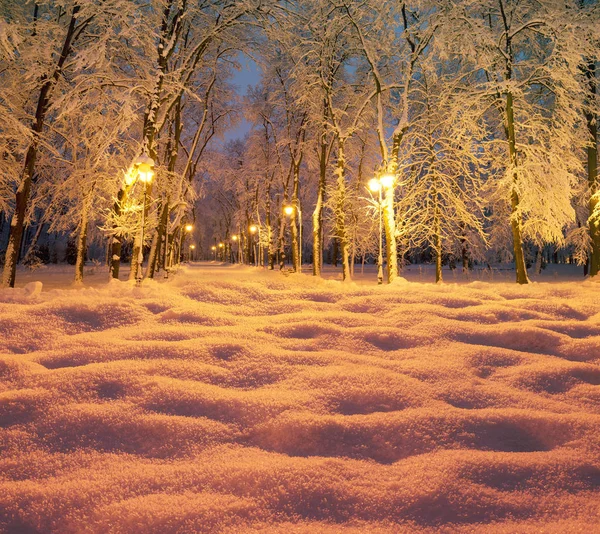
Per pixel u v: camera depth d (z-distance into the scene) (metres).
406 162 18.58
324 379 4.21
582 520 2.48
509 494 2.71
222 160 34.31
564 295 8.44
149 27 14.53
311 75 21.34
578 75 16.59
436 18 16.50
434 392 4.09
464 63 18.56
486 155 17.17
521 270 15.46
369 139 27.09
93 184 15.68
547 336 5.61
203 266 53.97
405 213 18.33
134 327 5.82
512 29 16.42
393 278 16.44
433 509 2.57
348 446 3.26
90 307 6.19
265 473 2.82
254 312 6.85
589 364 4.84
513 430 3.54
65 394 3.81
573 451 3.20
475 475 2.87
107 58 14.59
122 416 3.53
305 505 2.58
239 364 4.63
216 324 6.06
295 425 3.41
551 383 4.46
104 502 2.58
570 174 14.95
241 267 46.78
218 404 3.77
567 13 15.78
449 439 3.36
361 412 3.74
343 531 2.37
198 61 20.42
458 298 7.52
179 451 3.18
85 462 3.01
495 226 23.72
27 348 4.98
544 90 18.05
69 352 4.75
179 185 20.50
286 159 35.38
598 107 17.03
